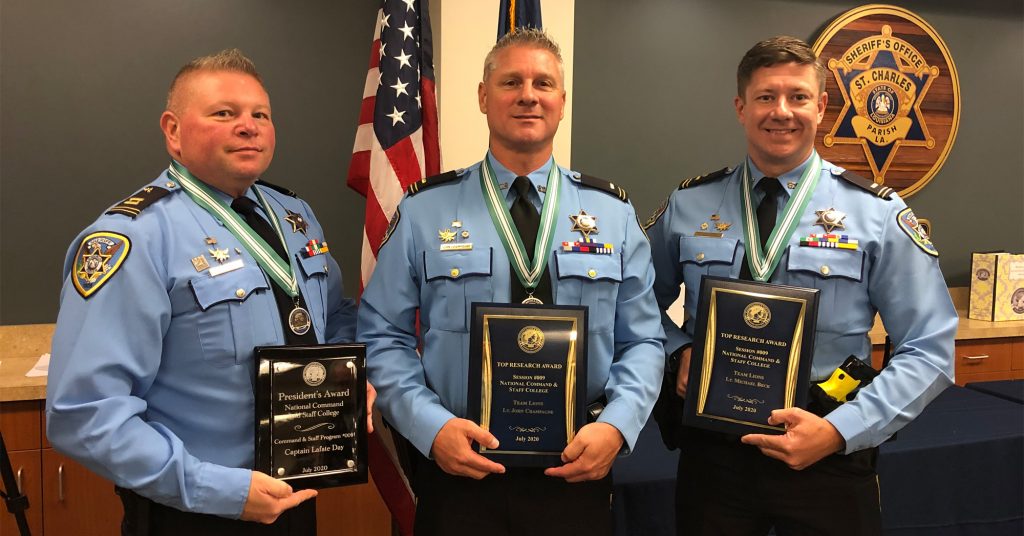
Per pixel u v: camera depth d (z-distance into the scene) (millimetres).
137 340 1190
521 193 1457
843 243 1521
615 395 1384
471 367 1312
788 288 1430
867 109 3520
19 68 2469
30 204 2523
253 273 1315
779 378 1412
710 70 3322
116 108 2584
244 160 1307
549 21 2812
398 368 1399
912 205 3730
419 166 2236
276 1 2729
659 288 1799
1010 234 3900
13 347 2514
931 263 1511
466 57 2648
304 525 1369
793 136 1533
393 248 1477
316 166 2840
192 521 1245
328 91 2826
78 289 1187
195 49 2646
